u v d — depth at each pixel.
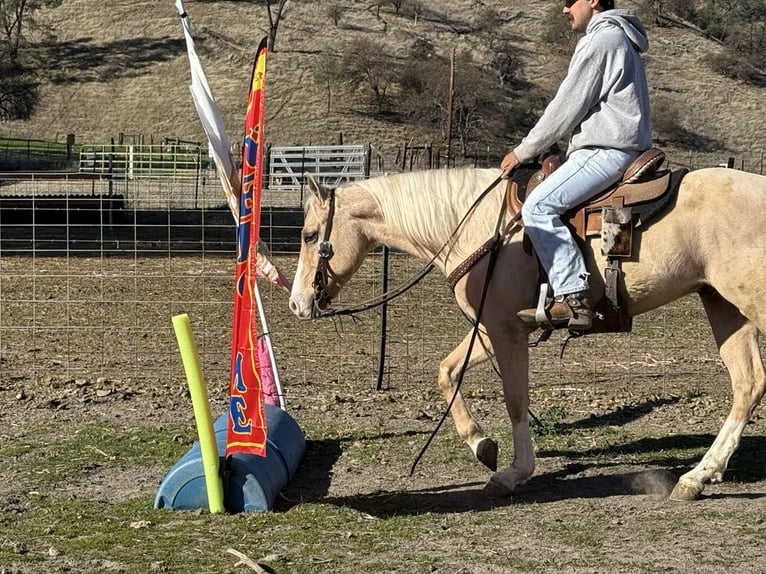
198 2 73.88
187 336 5.80
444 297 14.55
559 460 7.23
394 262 17.36
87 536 5.48
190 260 18.41
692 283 5.83
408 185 6.50
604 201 5.86
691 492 6.10
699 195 5.71
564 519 5.79
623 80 5.83
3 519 5.82
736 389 6.16
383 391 9.31
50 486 6.52
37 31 68.88
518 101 63.03
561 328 6.13
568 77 5.83
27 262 17.94
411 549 5.25
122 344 11.45
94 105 59.94
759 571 4.89
